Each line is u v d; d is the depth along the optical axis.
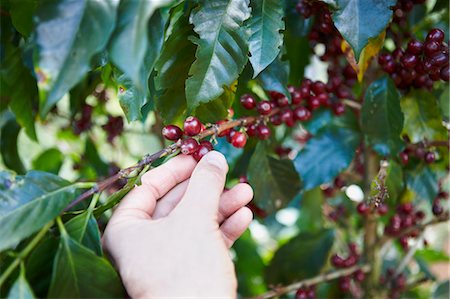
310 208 0.77
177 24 0.39
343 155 0.53
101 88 0.69
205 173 0.36
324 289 0.80
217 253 0.34
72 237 0.33
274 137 0.57
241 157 0.59
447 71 0.43
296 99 0.49
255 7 0.39
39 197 0.33
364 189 0.58
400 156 0.52
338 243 0.83
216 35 0.37
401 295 0.78
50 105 0.28
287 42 0.57
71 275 0.32
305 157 0.53
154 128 0.66
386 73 0.49
